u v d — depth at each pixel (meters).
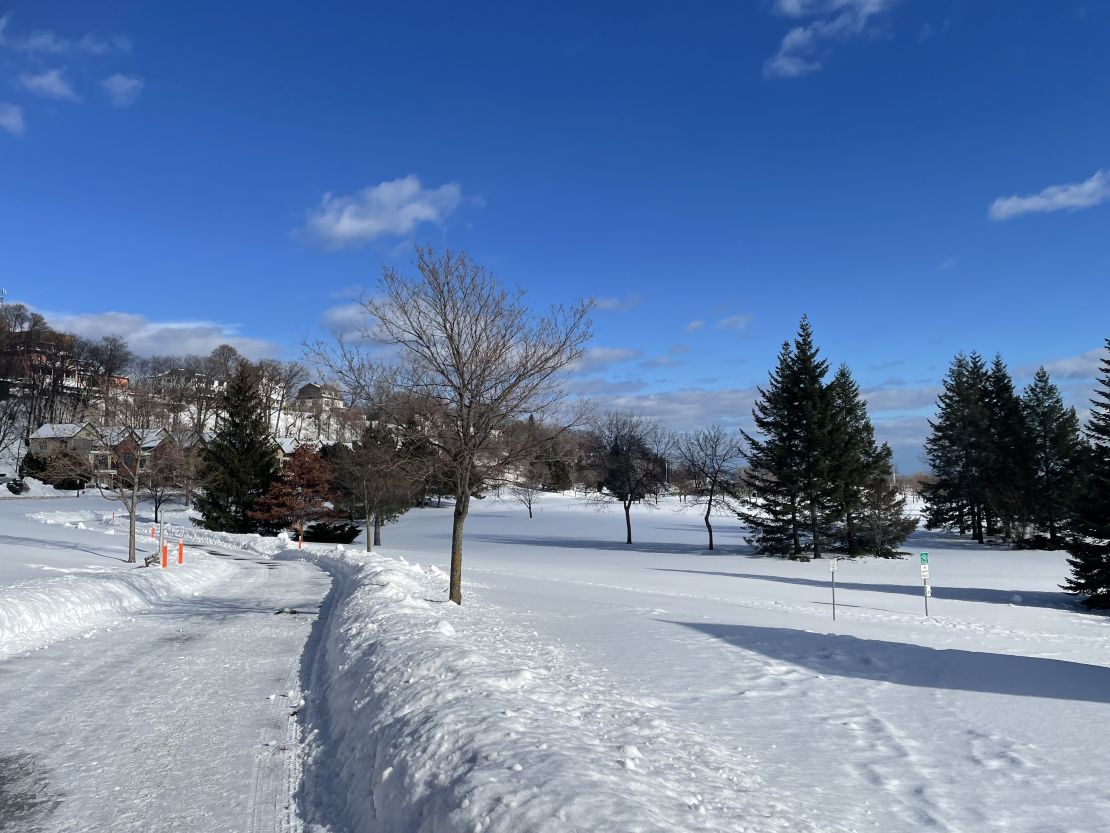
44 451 77.00
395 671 7.54
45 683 9.54
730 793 5.03
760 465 50.16
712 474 56.53
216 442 56.09
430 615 12.27
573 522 78.38
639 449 59.88
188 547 41.88
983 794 5.38
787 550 48.81
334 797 5.72
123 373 96.56
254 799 5.77
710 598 24.14
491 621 13.64
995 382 63.88
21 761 6.58
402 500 47.91
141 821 5.34
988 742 6.64
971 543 61.19
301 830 5.21
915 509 96.38
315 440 58.19
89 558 28.58
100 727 7.63
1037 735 6.85
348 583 21.56
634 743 5.95
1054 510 55.66
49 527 46.59
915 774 5.79
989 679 9.30
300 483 54.69
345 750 6.55
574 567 38.34
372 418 16.42
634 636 12.52
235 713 8.21
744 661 10.38
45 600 14.08
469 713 5.85
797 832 4.45
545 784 4.30
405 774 5.07
